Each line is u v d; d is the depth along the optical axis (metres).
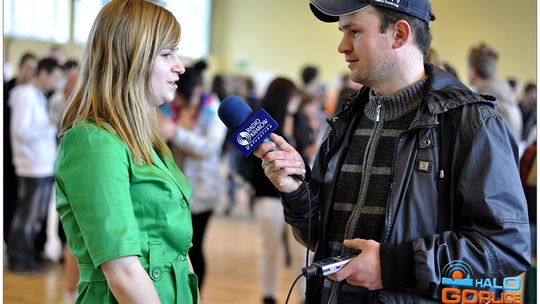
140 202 1.65
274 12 15.07
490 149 1.56
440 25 12.64
